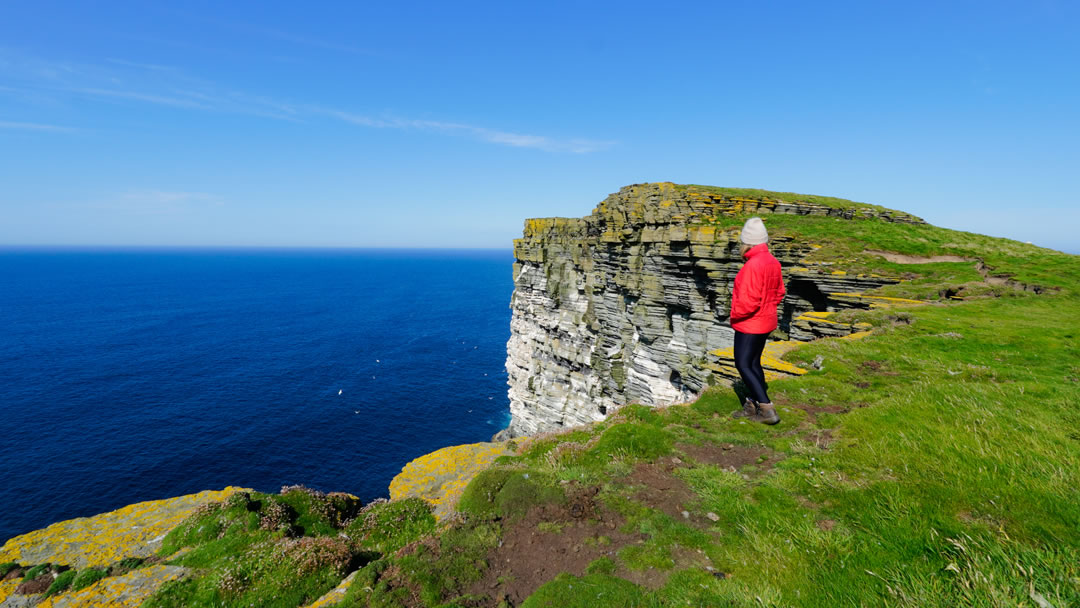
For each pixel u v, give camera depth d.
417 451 67.06
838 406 13.25
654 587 7.05
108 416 73.81
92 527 14.63
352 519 15.35
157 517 15.36
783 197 54.53
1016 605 5.41
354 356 114.50
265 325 153.50
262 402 81.75
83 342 124.06
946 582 6.12
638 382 48.84
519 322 71.44
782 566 7.04
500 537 8.84
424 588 7.63
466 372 104.25
